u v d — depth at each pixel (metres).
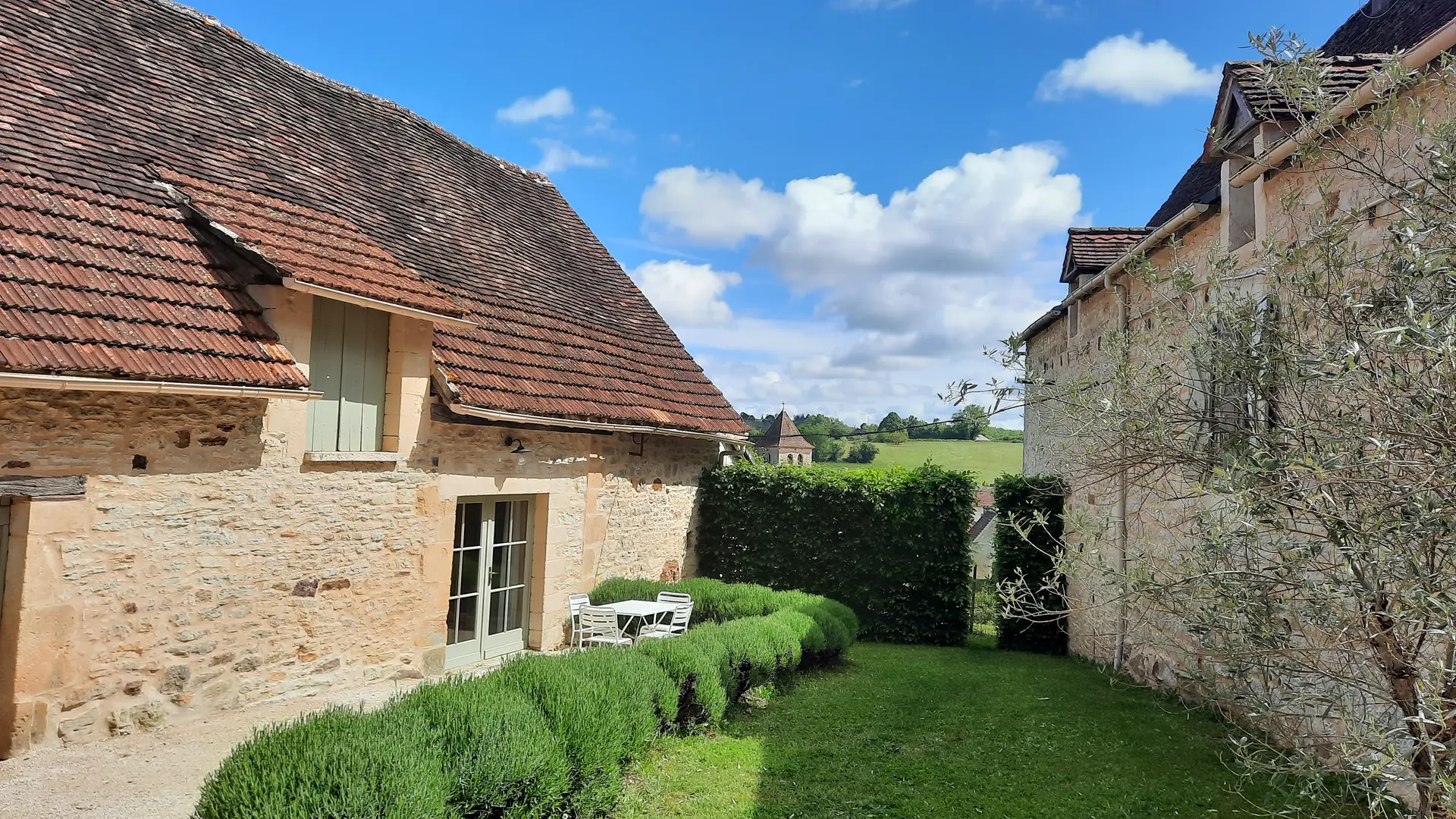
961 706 8.35
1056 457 9.34
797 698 8.61
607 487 11.17
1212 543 3.62
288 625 7.14
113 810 4.94
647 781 6.04
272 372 6.48
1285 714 3.66
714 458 14.05
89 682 5.83
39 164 6.47
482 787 4.64
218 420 6.61
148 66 8.52
